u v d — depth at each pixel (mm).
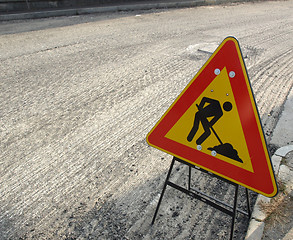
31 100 5176
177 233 2760
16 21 11000
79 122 4566
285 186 3070
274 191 2064
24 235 2779
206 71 2117
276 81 5926
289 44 8523
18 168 3623
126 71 6430
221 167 2268
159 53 7578
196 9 13859
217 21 11422
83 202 3139
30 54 7395
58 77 6094
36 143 4082
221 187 3297
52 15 11859
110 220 2922
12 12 11703
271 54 7586
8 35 9086
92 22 10844
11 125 4469
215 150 2260
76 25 10367
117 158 3811
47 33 9305
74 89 5590
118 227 2844
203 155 2336
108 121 4602
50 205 3102
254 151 2072
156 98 5277
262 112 4766
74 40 8570
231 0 15711
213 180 3406
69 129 4391
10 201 3148
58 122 4562
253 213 2789
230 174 2234
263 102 5086
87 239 2730
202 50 7781
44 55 7336
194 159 2396
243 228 2787
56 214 2998
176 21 11250
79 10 12281
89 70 6457
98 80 5977
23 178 3467
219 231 2764
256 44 8445
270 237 2562
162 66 6719
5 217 2961
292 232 2602
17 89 5559
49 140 4148
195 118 2281
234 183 2254
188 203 3094
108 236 2756
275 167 3326
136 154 3885
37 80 5941
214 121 2195
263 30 10164
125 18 11625
